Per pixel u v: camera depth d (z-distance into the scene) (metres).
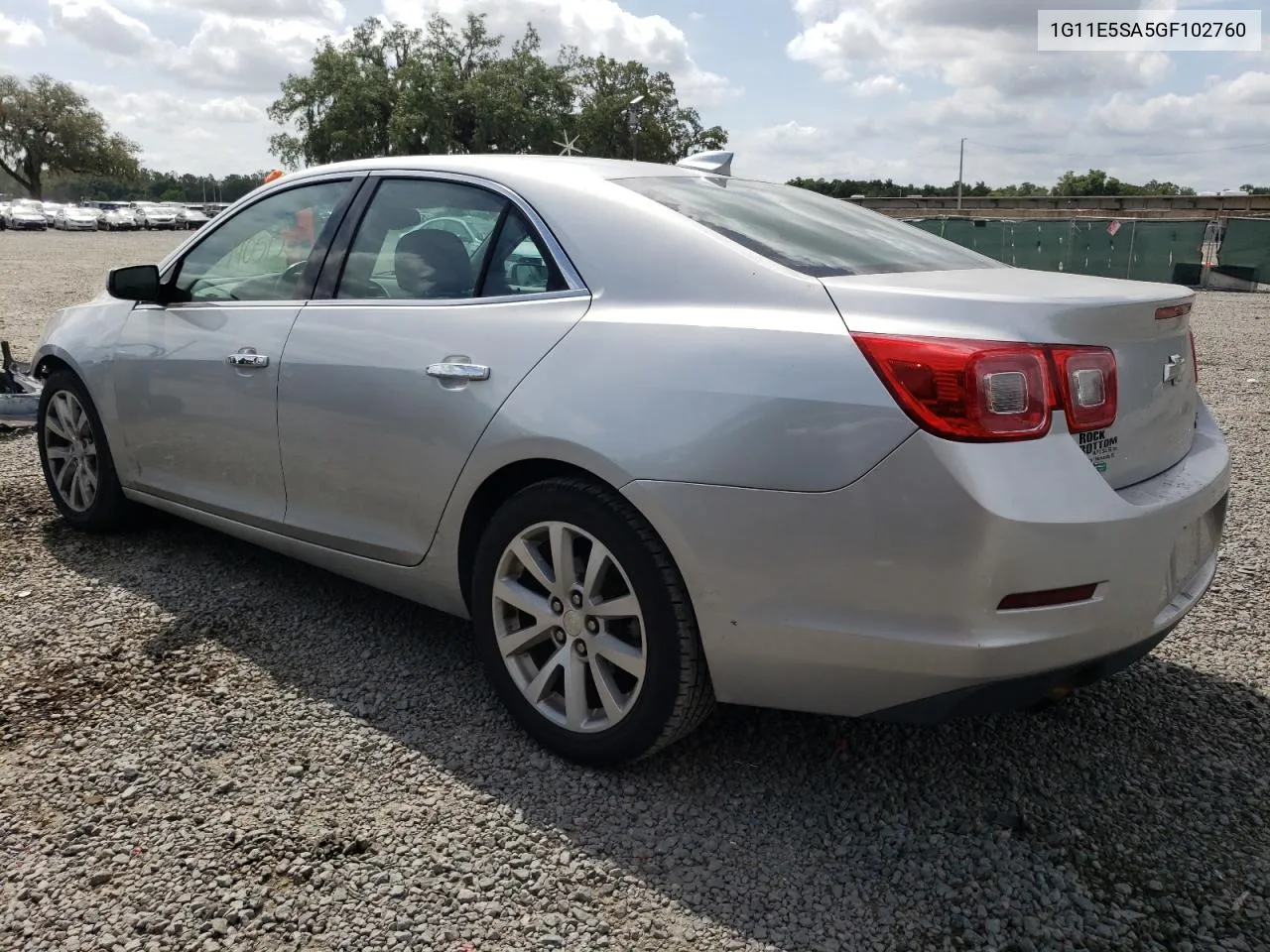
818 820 2.56
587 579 2.62
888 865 2.39
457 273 3.04
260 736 2.89
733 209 2.95
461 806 2.58
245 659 3.36
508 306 2.86
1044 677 2.28
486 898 2.25
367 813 2.54
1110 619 2.29
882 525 2.21
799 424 2.28
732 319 2.45
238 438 3.58
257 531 3.65
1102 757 2.88
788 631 2.35
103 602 3.78
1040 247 25.45
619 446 2.48
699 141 49.59
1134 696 3.24
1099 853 2.45
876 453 2.20
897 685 2.31
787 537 2.30
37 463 5.70
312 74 46.44
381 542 3.17
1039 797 2.68
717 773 2.76
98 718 2.96
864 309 2.33
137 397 3.99
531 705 2.82
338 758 2.79
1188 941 2.15
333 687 3.18
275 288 3.58
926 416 2.17
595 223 2.80
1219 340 12.20
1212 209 49.19
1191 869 2.39
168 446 3.92
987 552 2.14
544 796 2.63
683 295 2.58
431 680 3.24
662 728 2.56
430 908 2.21
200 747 2.82
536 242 2.89
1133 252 24.09
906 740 2.95
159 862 2.34
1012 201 56.53
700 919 2.20
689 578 2.43
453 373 2.84
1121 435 2.42
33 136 88.50
